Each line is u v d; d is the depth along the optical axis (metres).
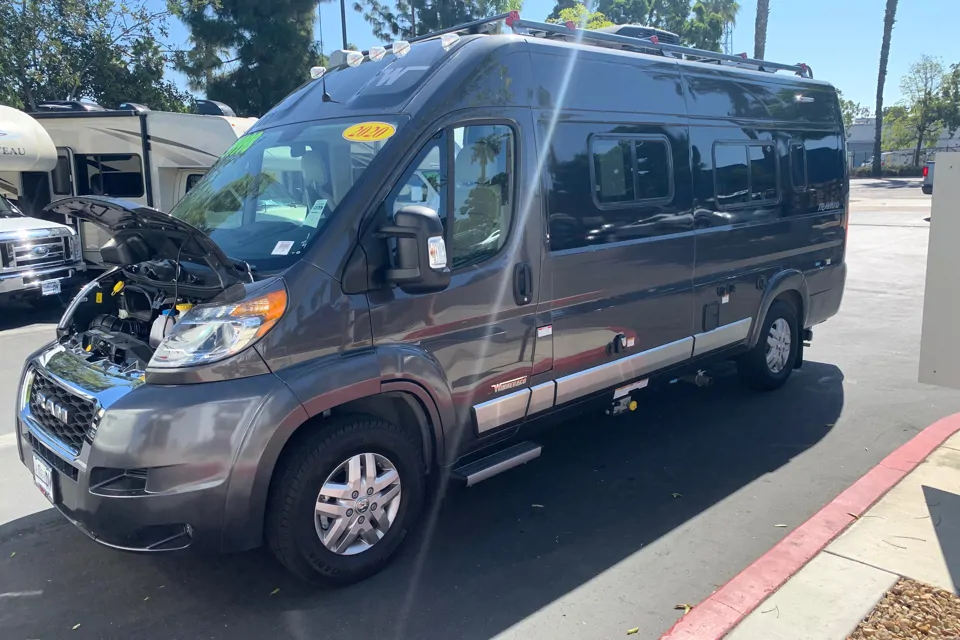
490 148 4.07
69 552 4.05
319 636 3.32
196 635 3.34
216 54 26.30
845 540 3.89
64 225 11.23
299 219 3.74
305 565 3.48
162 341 3.28
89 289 4.37
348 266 3.49
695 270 5.45
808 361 7.75
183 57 24.05
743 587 3.51
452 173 3.89
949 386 4.61
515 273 4.16
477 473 4.06
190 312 3.31
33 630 3.38
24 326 10.45
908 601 3.32
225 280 3.34
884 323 9.43
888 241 17.05
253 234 3.80
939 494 4.38
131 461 3.09
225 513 3.17
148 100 22.59
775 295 6.28
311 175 3.91
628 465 5.17
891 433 5.66
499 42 4.23
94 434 3.21
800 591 3.45
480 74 4.07
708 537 4.15
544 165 4.33
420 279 3.45
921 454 4.98
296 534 3.41
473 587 3.69
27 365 4.04
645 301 5.03
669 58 5.40
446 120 3.88
